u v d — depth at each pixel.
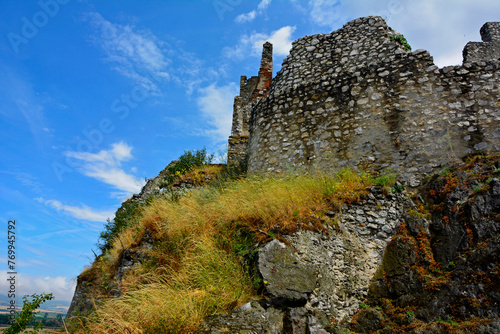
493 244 4.62
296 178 7.59
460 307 4.42
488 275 4.44
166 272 5.92
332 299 5.11
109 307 4.97
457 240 5.23
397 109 7.39
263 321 4.26
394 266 5.53
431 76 7.30
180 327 4.05
